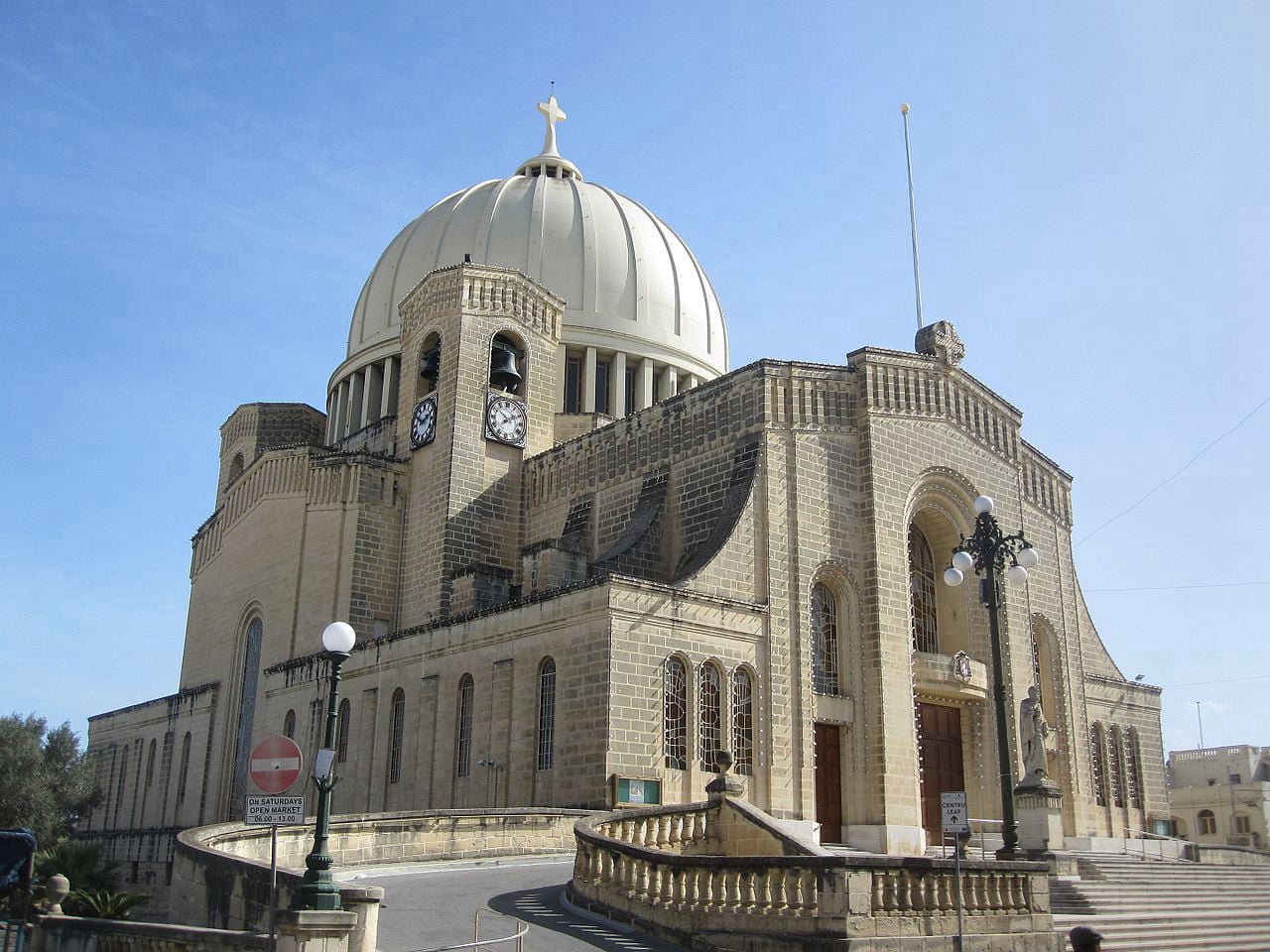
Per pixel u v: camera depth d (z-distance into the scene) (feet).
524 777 137.80
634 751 129.18
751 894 77.71
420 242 242.37
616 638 130.82
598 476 180.34
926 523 173.78
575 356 228.43
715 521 156.76
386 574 191.21
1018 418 187.11
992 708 167.63
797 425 155.43
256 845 95.45
